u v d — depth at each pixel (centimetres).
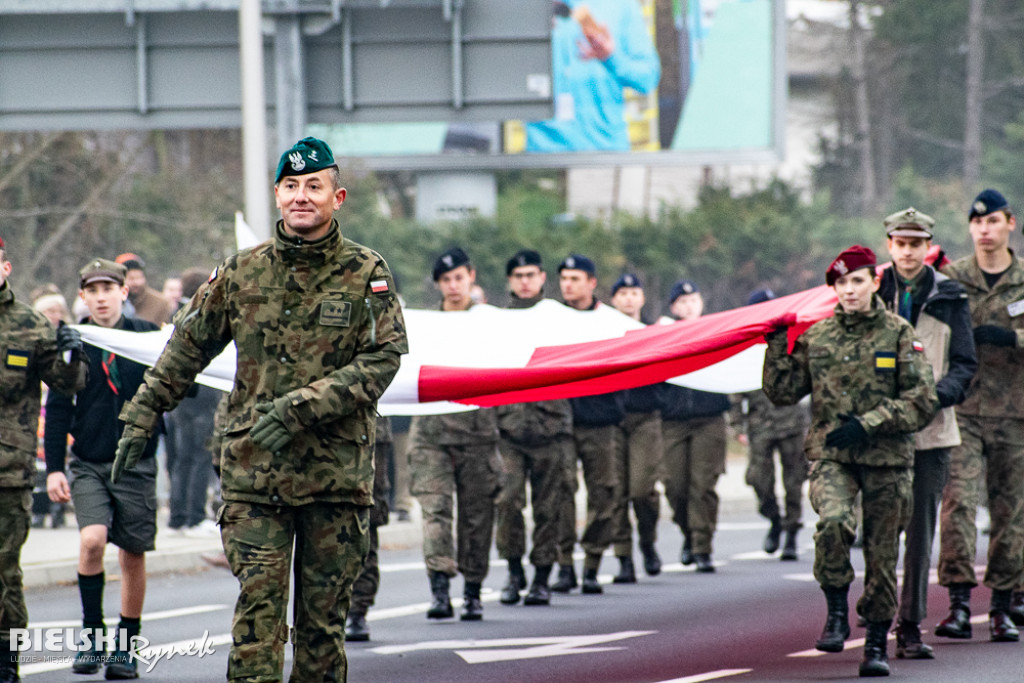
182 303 3650
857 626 2486
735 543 3888
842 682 2000
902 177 10619
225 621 2644
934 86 12350
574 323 2603
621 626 2533
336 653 1505
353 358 1507
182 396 1551
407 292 7244
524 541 2831
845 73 12662
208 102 3962
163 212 7019
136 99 3969
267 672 1452
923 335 2191
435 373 2056
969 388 2339
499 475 2633
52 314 3569
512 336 2530
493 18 4000
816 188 12419
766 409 3531
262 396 1497
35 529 3872
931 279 2200
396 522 4091
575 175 10631
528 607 2786
